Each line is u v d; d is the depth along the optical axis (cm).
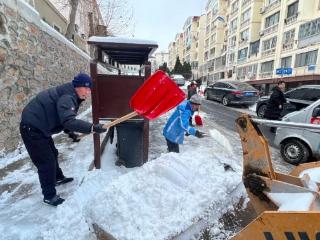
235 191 216
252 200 190
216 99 1609
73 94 251
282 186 173
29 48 492
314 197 156
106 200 182
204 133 635
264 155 184
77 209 245
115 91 366
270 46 2655
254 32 3111
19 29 447
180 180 197
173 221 169
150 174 199
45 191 268
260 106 1067
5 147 402
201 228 177
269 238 128
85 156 428
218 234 182
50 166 262
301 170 216
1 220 244
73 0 1034
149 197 180
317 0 2020
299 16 2155
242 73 3381
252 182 188
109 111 372
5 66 399
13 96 427
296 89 809
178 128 399
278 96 765
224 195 204
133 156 387
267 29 2702
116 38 349
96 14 1484
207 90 1741
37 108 247
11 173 352
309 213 118
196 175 213
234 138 659
